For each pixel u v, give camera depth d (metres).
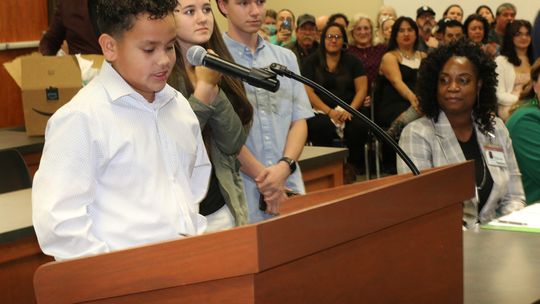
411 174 1.56
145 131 1.54
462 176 1.48
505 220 2.30
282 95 2.54
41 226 1.40
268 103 2.52
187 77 2.12
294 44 6.44
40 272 1.19
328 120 5.48
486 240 2.09
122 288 1.16
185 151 1.64
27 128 3.74
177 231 1.53
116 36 1.48
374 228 1.27
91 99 1.49
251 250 1.07
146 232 1.49
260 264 1.07
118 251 1.16
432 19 6.82
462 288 1.52
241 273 1.08
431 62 2.60
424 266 1.41
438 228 1.44
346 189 1.58
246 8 2.44
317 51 5.79
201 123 2.02
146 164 1.52
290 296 1.14
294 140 2.55
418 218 1.39
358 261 1.26
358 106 5.71
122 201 1.49
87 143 1.45
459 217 1.50
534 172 2.96
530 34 5.77
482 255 1.95
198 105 2.00
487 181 2.62
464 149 2.65
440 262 1.45
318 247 1.16
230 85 2.27
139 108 1.55
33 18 5.25
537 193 2.99
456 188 1.47
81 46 4.16
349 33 6.44
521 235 2.13
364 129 5.54
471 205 2.56
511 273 1.79
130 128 1.52
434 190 1.41
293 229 1.12
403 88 5.70
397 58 5.86
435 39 6.62
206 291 1.11
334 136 5.50
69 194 1.41
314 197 1.58
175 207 1.54
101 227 1.47
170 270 1.13
